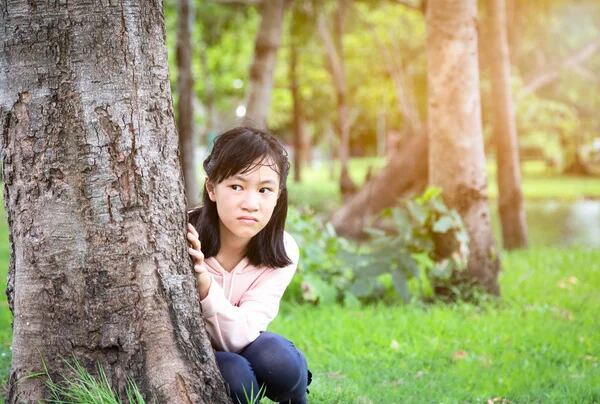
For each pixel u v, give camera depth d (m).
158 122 2.62
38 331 2.57
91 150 2.51
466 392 3.87
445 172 6.25
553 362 4.44
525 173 35.25
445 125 6.24
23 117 2.52
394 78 16.47
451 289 6.12
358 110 29.08
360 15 16.86
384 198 11.63
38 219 2.53
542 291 6.56
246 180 2.70
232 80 24.22
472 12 6.23
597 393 3.75
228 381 2.73
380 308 5.80
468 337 4.95
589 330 5.14
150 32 2.61
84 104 2.50
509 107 9.78
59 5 2.48
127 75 2.54
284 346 2.85
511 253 9.07
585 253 8.82
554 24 17.27
